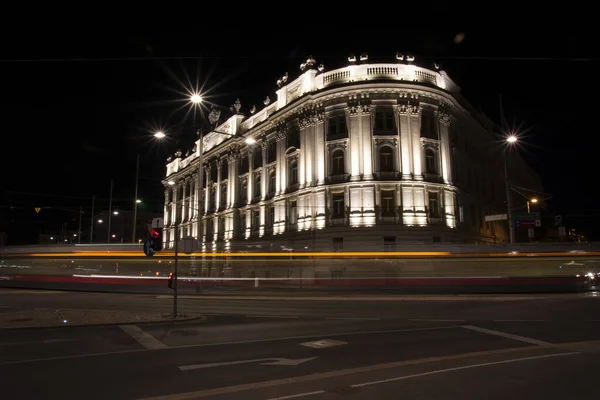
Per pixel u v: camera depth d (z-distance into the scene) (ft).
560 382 23.32
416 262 97.45
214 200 187.42
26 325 42.96
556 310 57.41
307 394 21.50
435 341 35.91
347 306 65.72
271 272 112.16
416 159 120.16
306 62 137.80
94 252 120.67
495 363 27.71
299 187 133.28
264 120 153.07
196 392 21.88
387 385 22.97
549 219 215.31
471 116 150.82
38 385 23.29
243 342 35.83
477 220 150.20
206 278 114.01
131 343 35.24
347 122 123.54
